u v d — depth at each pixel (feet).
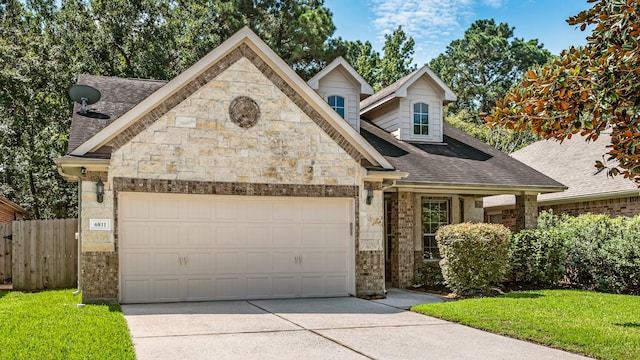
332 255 43.11
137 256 38.24
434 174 50.65
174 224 39.24
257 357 23.21
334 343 26.08
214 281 40.06
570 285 49.42
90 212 36.40
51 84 84.89
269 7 100.32
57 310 33.42
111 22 87.92
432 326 30.58
